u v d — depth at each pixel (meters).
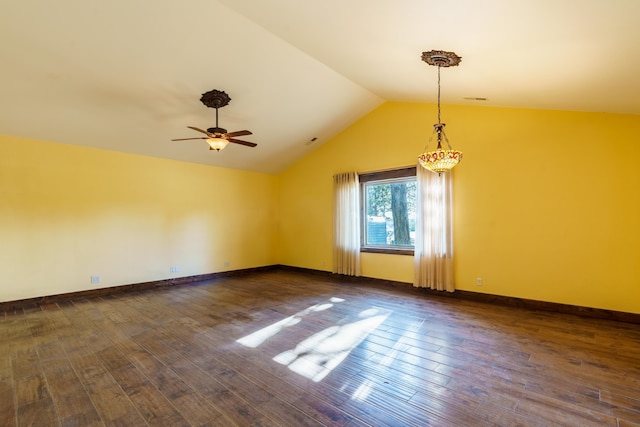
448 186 4.99
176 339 3.32
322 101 5.32
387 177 5.84
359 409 2.10
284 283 6.16
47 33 3.07
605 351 2.95
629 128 3.70
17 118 4.21
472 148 4.82
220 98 4.43
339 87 5.01
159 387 2.38
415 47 3.03
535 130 4.30
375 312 4.23
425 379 2.48
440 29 2.56
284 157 7.11
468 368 2.65
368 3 2.42
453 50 2.91
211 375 2.56
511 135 4.49
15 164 4.54
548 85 3.22
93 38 3.22
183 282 6.23
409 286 5.56
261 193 7.66
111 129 4.83
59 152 4.89
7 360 2.84
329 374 2.57
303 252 7.41
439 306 4.49
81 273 5.07
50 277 4.79
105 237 5.31
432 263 5.16
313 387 2.37
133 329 3.63
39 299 4.68
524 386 2.37
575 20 2.00
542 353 2.93
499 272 4.58
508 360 2.79
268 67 4.20
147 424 1.95
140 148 5.52
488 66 3.10
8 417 2.02
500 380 2.46
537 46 2.48
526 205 4.37
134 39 3.34
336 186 6.57
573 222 4.03
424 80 3.99
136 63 3.65
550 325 3.66
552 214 4.18
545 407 2.11
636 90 2.90
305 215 7.36
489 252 4.67
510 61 2.87
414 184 5.64
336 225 6.56
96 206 5.23
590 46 2.28
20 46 3.15
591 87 3.03
